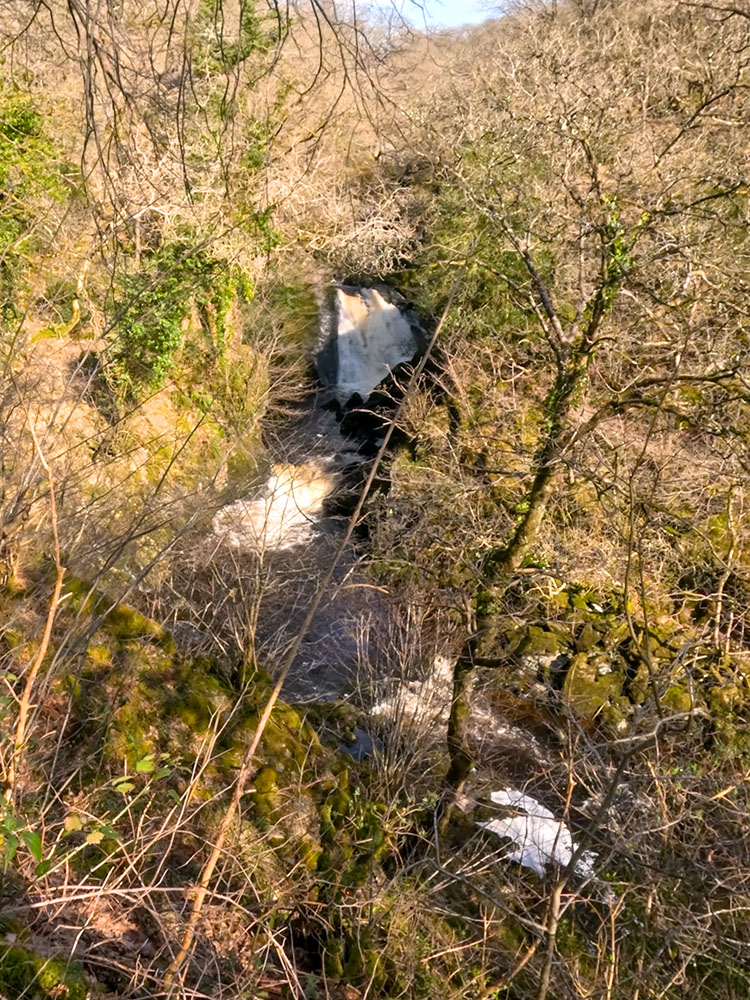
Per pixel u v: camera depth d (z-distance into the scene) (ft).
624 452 24.82
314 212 49.73
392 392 59.67
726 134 28.14
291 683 31.42
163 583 25.81
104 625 19.54
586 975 16.30
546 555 29.40
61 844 14.12
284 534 36.32
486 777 26.05
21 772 13.76
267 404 55.72
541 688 33.45
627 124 27.30
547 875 20.17
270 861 16.62
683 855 16.05
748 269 22.63
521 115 28.43
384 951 15.75
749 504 28.17
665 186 23.61
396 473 42.04
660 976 15.44
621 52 31.91
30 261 30.01
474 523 29.68
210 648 24.50
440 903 18.07
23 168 35.09
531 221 25.99
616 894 16.30
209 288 43.91
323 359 66.90
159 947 13.51
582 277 22.86
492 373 42.93
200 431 46.16
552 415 21.71
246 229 41.39
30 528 18.44
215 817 16.75
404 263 63.62
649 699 16.35
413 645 27.14
